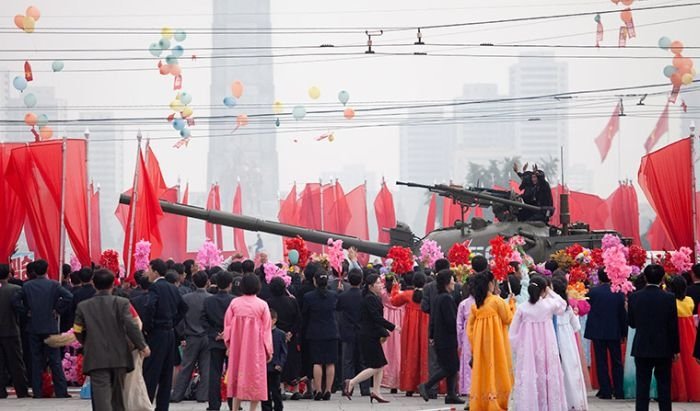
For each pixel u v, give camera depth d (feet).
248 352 71.10
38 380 87.25
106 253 96.43
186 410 79.10
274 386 75.25
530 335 70.13
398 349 92.02
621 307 85.25
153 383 72.38
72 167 99.09
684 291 85.20
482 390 72.23
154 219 101.24
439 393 90.33
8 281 91.56
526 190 125.29
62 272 96.17
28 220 108.06
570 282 88.99
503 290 78.95
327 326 85.25
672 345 71.10
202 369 83.61
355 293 89.66
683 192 113.50
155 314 72.59
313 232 126.31
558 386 70.13
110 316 64.28
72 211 98.99
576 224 124.88
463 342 82.12
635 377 79.10
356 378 83.87
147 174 100.83
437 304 82.02
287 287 87.92
